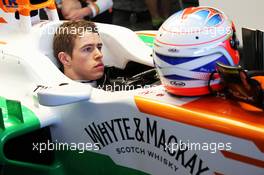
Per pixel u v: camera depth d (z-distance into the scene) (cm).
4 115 254
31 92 269
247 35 231
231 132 188
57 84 258
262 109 193
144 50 313
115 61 323
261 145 180
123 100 223
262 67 228
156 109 210
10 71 286
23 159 278
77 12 434
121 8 623
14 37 304
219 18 206
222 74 198
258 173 184
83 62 282
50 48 308
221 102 204
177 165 210
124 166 233
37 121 249
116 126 229
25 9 299
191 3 574
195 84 205
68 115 250
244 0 419
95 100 235
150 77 282
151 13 570
